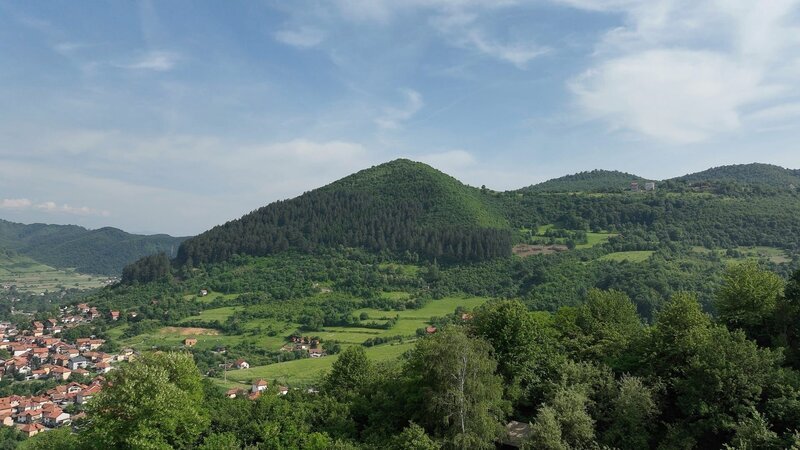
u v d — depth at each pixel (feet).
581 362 140.97
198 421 136.77
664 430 121.08
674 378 123.54
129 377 129.39
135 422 124.88
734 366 110.42
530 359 147.13
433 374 125.80
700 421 110.73
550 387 133.49
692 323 134.41
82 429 134.92
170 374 145.48
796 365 123.85
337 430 142.31
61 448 139.95
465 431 117.08
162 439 128.67
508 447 127.44
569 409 114.11
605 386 127.24
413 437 116.47
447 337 125.39
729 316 142.20
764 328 137.39
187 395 139.64
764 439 93.81
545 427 108.88
